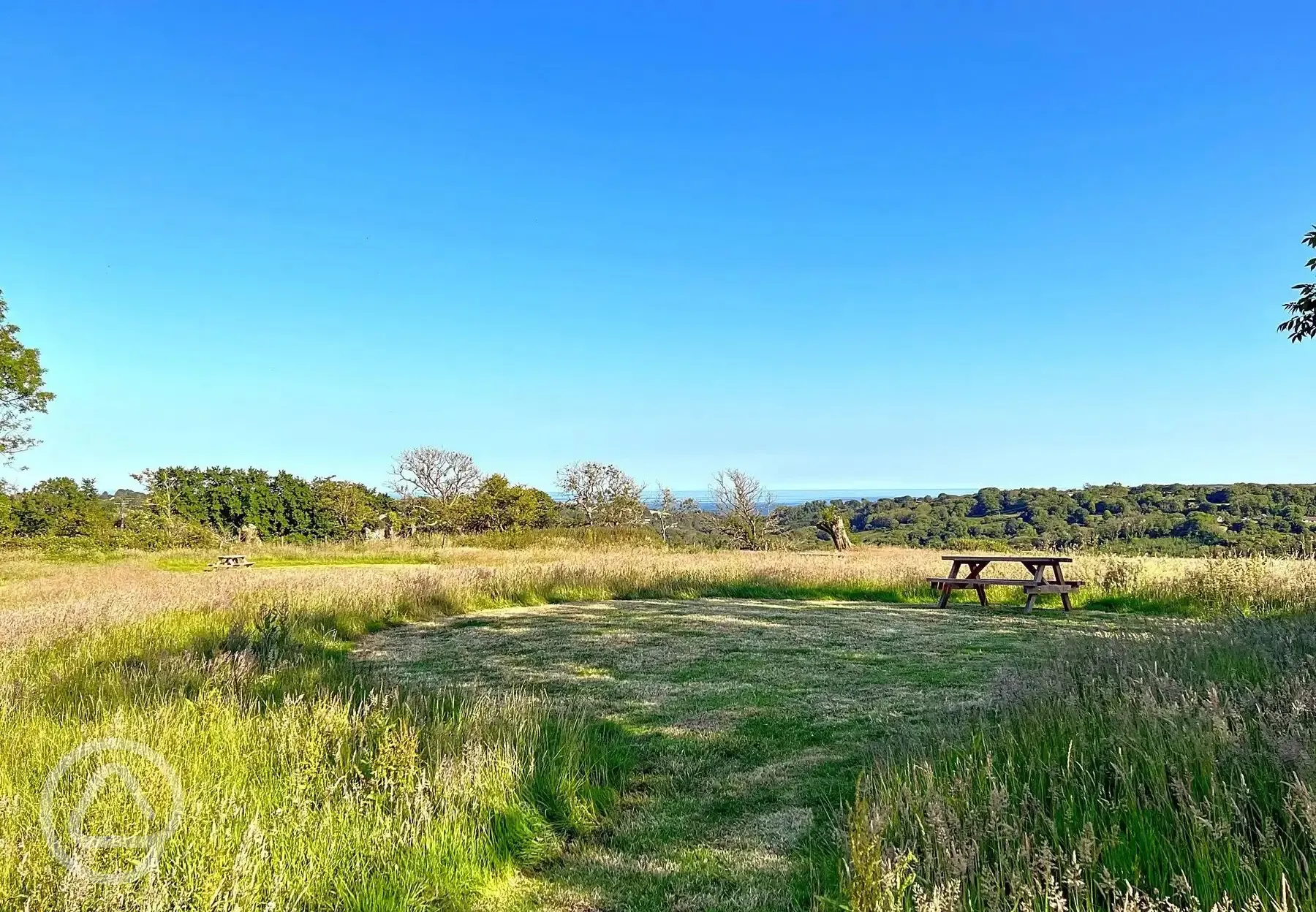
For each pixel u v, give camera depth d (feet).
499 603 44.83
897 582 47.39
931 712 20.31
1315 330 29.04
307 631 33.04
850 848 10.00
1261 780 11.10
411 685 24.34
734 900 11.08
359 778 14.19
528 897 11.48
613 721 20.54
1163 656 20.07
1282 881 8.36
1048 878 8.73
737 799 15.01
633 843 13.25
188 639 29.84
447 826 12.32
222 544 131.13
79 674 23.04
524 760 15.28
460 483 193.77
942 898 8.70
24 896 9.61
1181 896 9.00
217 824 11.30
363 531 180.04
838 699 22.24
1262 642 21.56
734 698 22.65
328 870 10.85
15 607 42.98
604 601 45.93
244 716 17.19
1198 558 51.44
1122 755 12.19
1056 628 34.06
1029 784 12.17
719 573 51.47
